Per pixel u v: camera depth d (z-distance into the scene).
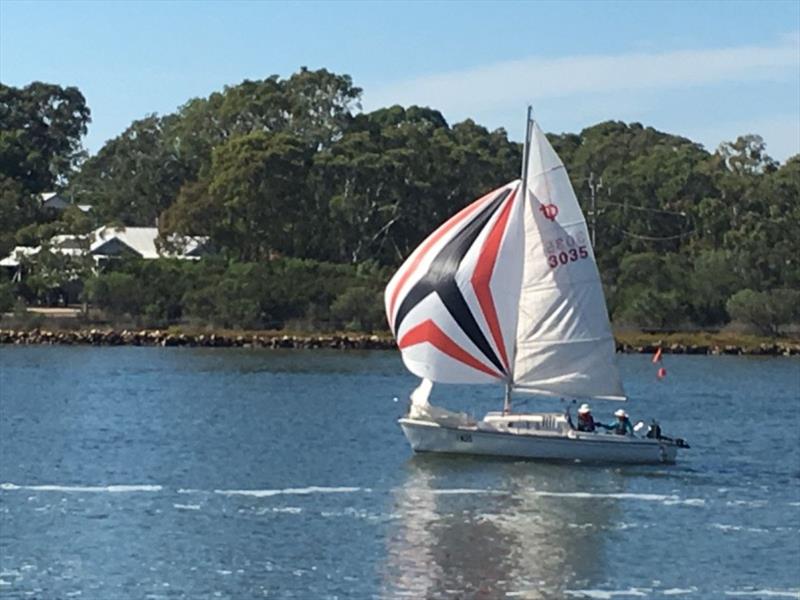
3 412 80.25
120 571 43.78
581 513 52.03
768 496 55.97
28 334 133.25
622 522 50.84
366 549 46.56
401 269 62.03
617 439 60.31
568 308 61.16
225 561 44.94
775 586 43.16
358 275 146.50
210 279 145.25
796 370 120.88
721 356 136.62
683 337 143.88
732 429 78.12
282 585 42.44
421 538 48.00
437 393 93.81
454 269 60.88
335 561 45.09
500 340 61.03
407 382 99.62
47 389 92.94
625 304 151.25
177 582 42.72
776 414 86.00
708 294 151.12
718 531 49.81
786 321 147.75
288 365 113.69
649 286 152.38
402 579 43.19
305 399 88.06
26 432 71.94
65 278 147.88
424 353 61.22
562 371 61.22
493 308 60.91
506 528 49.62
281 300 143.12
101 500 53.84
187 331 138.62
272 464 61.78
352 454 64.44
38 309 146.62
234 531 48.81
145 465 61.62
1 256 157.00
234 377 102.38
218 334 136.50
